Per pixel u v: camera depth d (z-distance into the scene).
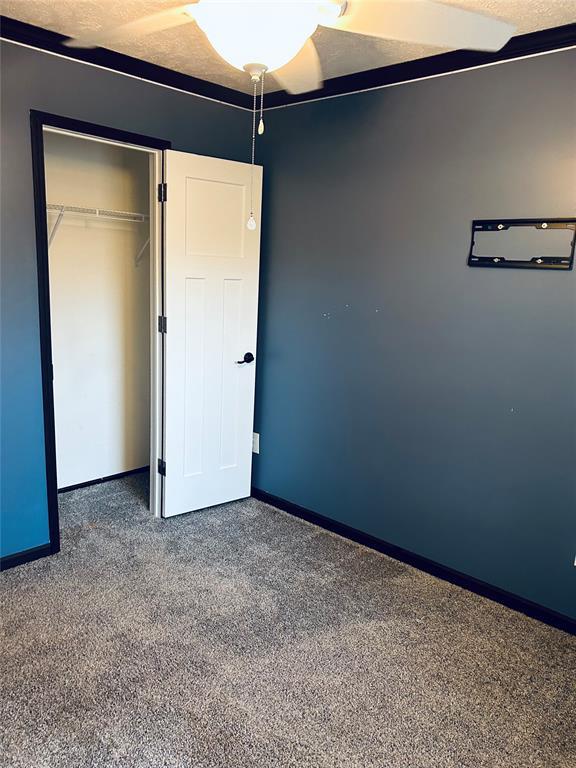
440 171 2.59
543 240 2.31
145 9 2.17
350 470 3.15
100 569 2.74
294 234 3.25
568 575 2.41
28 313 2.61
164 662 2.11
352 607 2.53
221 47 1.44
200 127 3.12
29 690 1.94
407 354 2.82
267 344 3.51
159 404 3.21
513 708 1.97
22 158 2.49
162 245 3.02
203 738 1.78
